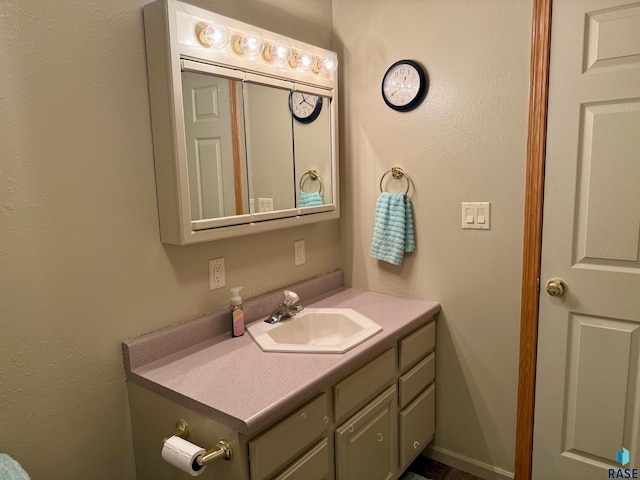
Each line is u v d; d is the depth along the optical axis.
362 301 2.08
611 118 1.56
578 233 1.67
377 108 2.09
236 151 1.63
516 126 1.75
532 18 1.66
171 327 1.57
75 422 1.35
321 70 1.96
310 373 1.38
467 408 2.04
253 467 1.18
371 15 2.05
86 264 1.34
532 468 1.89
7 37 1.14
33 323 1.24
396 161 2.07
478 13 1.78
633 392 1.65
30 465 1.26
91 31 1.31
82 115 1.30
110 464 1.44
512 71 1.73
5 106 1.15
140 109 1.44
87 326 1.36
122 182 1.41
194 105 1.46
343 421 1.54
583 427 1.75
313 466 1.39
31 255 1.22
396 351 1.79
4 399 1.20
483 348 1.95
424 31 1.92
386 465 1.79
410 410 1.90
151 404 1.38
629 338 1.62
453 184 1.93
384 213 2.07
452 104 1.89
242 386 1.30
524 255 1.78
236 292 1.69
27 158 1.20
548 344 1.78
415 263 2.08
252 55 1.64
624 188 1.57
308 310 1.93
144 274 1.49
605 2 1.52
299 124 1.89
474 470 2.05
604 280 1.64
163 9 1.36
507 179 1.80
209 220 1.53
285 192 1.85
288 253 2.04
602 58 1.55
